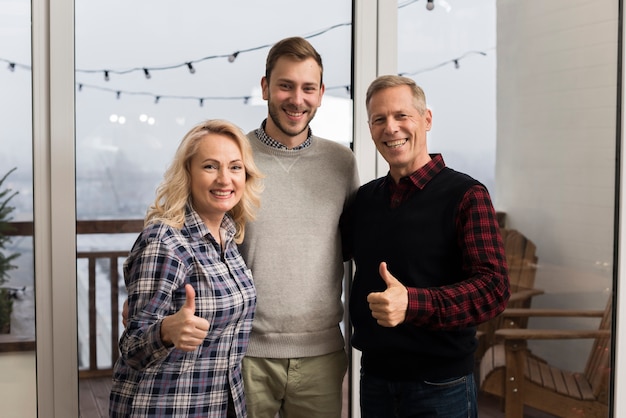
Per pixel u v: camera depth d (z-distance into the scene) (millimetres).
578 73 2703
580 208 2736
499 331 2666
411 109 1952
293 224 2055
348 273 2471
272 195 2059
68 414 2207
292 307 2035
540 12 2654
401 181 1989
